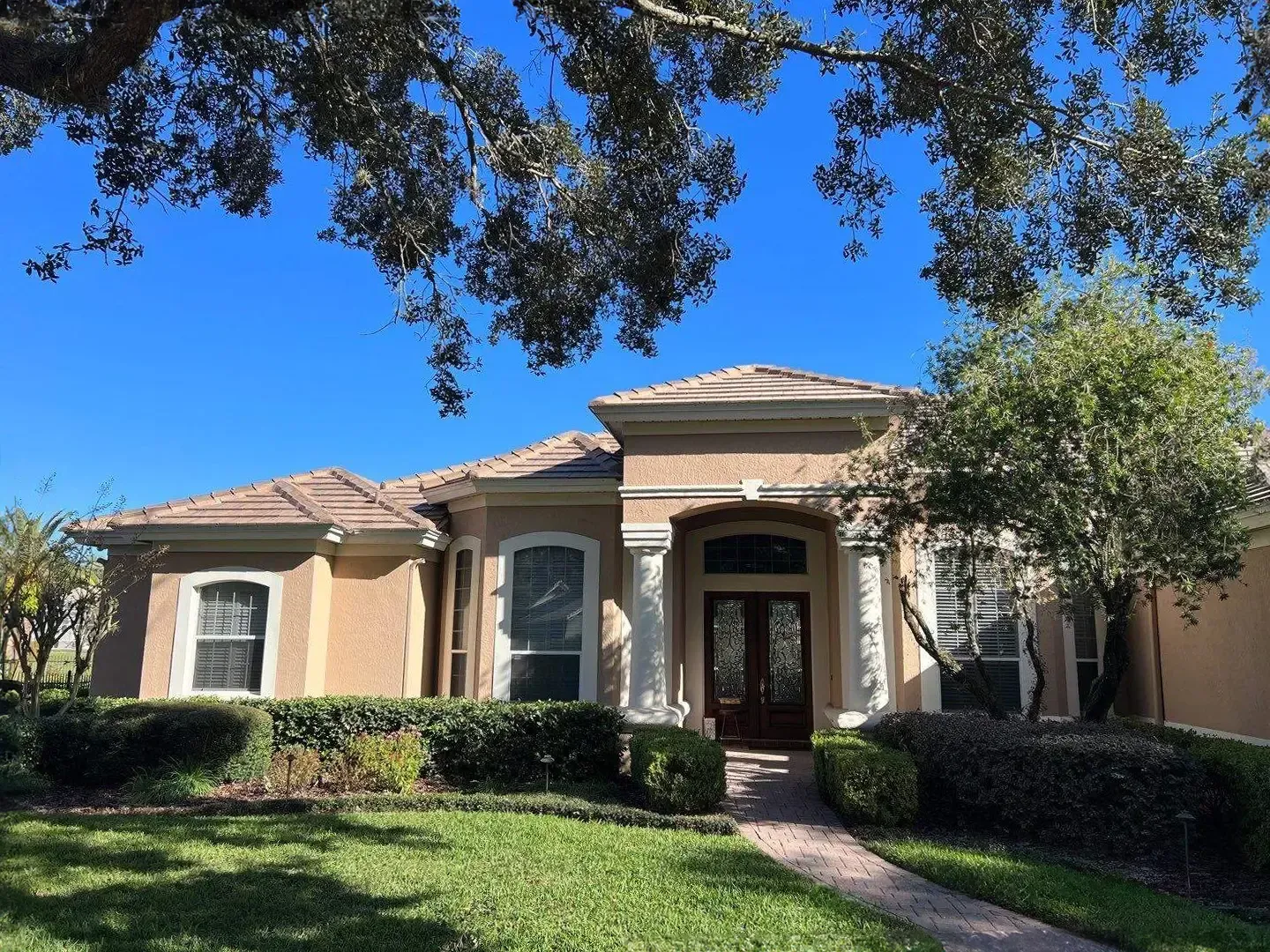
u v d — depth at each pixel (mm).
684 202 9211
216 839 8344
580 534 15180
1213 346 9258
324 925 6109
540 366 10430
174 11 6027
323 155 8992
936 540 10875
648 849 8203
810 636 16500
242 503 15586
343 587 15539
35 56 6078
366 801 9977
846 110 8273
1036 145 7754
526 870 7418
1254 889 7410
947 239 8516
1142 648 13594
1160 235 7566
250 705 11961
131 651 16109
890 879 7625
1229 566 9133
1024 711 13023
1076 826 8391
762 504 13867
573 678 14664
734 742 16328
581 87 8242
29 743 11328
